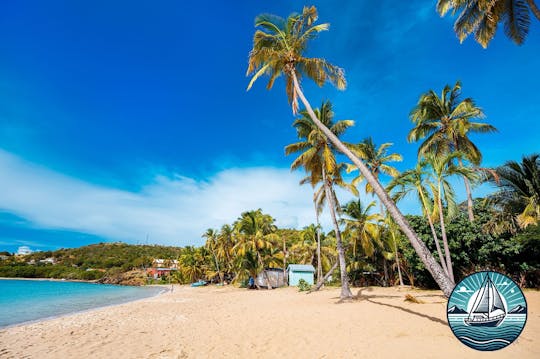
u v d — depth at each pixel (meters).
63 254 127.56
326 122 18.67
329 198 18.14
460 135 21.86
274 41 14.74
